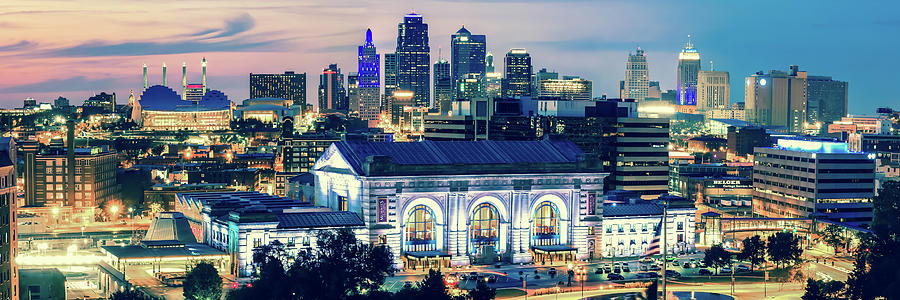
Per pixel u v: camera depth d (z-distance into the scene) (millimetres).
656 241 178125
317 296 198375
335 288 197625
